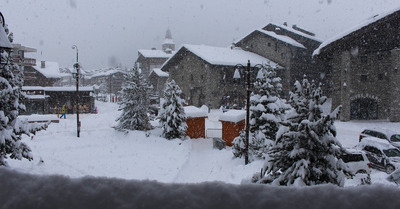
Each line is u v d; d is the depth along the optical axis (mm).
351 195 1859
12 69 11422
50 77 53906
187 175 14219
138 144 21047
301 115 6625
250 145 16328
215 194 1916
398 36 30797
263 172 6930
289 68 48250
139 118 24328
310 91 6770
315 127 6238
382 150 15297
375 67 33250
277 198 1877
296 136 6379
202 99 45688
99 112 44469
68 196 1917
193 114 24281
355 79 33625
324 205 1818
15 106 10945
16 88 10961
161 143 21094
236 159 16484
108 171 14305
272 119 16703
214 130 25844
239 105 45250
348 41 32594
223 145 20406
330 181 6172
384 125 29484
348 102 33094
